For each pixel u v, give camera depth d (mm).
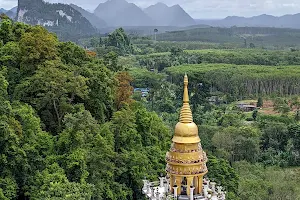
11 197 50750
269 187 82312
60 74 63219
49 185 49000
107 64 97562
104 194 58219
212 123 135625
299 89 194625
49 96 63000
